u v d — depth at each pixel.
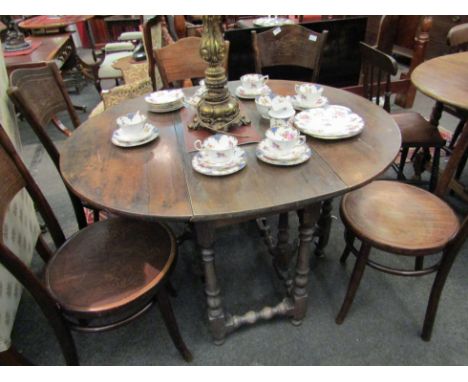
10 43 2.70
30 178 1.16
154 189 0.95
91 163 1.09
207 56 1.13
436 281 1.18
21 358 1.19
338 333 1.35
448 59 1.90
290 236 1.83
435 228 1.15
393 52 3.89
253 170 1.00
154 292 1.05
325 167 0.99
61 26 3.29
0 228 0.94
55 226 1.27
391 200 1.28
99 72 3.29
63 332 1.09
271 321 1.41
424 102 3.29
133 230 1.23
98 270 1.09
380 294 1.49
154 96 1.53
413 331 1.34
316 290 1.53
